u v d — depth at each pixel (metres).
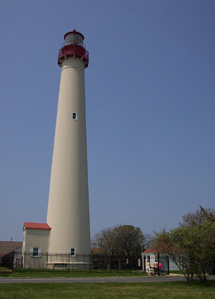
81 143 41.59
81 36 45.38
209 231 24.31
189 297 17.56
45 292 18.03
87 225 39.84
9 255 37.31
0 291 17.81
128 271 38.69
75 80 43.12
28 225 39.00
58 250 38.09
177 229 25.09
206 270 25.22
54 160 41.19
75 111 42.16
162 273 36.81
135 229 69.56
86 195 40.69
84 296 17.11
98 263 50.56
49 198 40.72
